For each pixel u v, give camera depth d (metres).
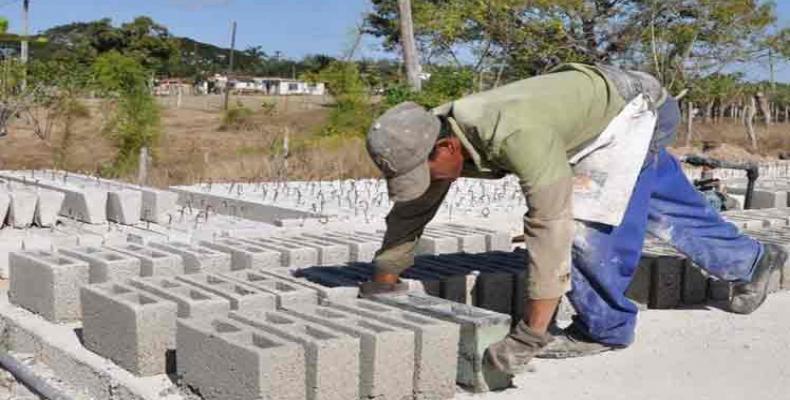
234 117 30.72
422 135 3.80
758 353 4.92
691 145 26.92
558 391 4.20
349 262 5.91
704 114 35.66
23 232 8.00
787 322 5.62
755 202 11.20
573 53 23.73
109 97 18.50
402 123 3.78
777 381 4.43
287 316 4.18
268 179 14.30
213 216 9.96
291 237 6.62
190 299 4.40
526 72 24.55
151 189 9.66
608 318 4.74
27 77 17.69
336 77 20.58
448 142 3.91
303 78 41.34
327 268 5.45
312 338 3.72
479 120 3.79
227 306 4.43
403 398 3.90
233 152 20.33
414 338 3.91
